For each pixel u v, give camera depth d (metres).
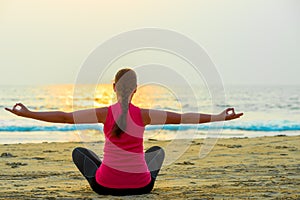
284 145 10.46
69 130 18.33
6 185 6.31
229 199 5.41
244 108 31.42
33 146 10.67
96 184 5.32
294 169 7.41
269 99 35.47
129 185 5.27
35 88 44.38
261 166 7.72
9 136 17.31
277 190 5.87
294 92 39.41
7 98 35.88
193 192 5.76
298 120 23.41
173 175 6.97
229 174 7.03
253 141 11.20
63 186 6.22
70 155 9.24
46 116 4.79
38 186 6.24
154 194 5.59
